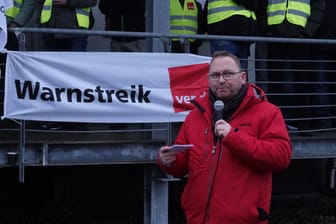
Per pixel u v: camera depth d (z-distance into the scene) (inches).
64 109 384.2
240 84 236.4
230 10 454.0
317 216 557.6
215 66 235.3
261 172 230.5
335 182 627.2
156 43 424.5
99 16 597.6
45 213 530.3
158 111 400.5
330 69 503.5
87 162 399.2
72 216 527.8
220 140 231.9
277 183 613.3
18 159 385.7
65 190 552.7
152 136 431.2
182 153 248.1
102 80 390.6
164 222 424.8
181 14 484.4
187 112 405.1
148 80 398.3
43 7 447.2
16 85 374.3
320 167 631.8
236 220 226.2
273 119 233.3
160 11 423.5
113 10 478.6
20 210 535.2
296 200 603.8
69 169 551.5
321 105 472.1
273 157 223.3
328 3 486.3
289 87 483.5
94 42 602.9
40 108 380.2
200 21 494.6
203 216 233.6
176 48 479.2
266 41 425.1
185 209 244.7
